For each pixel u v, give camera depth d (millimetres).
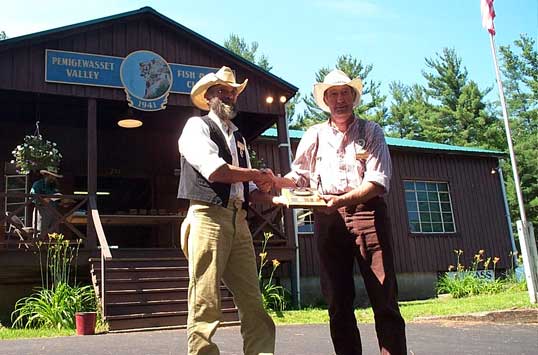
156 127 12297
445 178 15000
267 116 11133
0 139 11086
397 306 2906
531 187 30062
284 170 10531
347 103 3070
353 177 2990
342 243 3006
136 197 12516
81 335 6184
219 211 2688
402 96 42312
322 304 11430
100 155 12000
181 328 6914
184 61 10109
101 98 9391
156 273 7875
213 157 2629
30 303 7480
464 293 12359
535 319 6816
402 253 13719
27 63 8977
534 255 8297
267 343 2811
